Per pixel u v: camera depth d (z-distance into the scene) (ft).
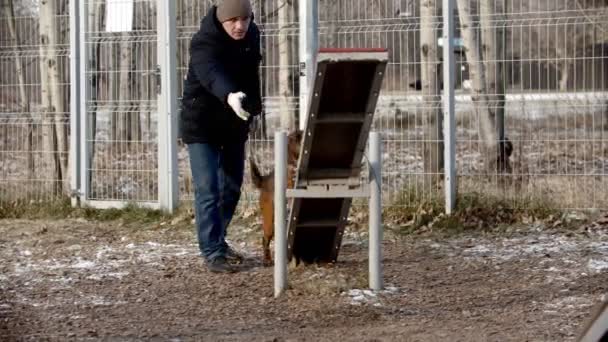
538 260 56.85
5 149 78.33
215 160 54.75
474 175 68.64
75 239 66.59
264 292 49.57
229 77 53.31
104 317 45.19
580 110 67.00
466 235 65.16
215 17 53.31
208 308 46.75
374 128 70.49
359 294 48.70
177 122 72.54
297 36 73.41
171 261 58.54
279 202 48.32
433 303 47.14
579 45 67.00
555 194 67.46
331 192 48.55
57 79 77.61
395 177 69.46
